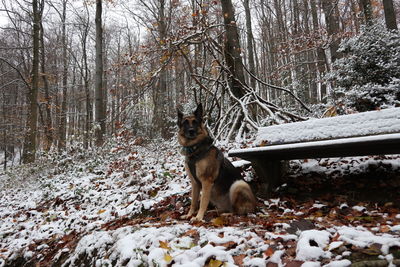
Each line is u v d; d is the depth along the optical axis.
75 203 6.03
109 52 29.31
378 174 4.15
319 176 4.60
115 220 4.32
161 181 5.64
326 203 3.76
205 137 3.90
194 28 8.22
